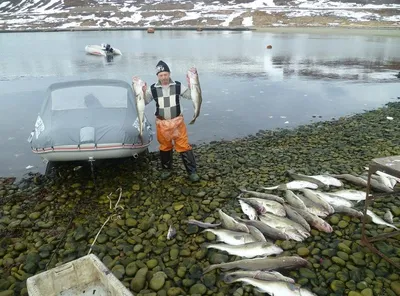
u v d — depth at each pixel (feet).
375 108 42.80
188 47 120.78
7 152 28.94
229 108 43.24
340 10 278.05
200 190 20.67
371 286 12.52
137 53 104.17
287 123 37.32
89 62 86.17
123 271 13.70
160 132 20.98
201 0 366.84
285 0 347.97
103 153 20.53
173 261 14.37
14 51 113.09
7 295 12.57
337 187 20.99
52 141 20.17
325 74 66.08
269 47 110.83
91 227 16.99
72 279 10.85
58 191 20.94
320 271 13.50
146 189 20.89
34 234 16.60
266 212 17.97
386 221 16.65
